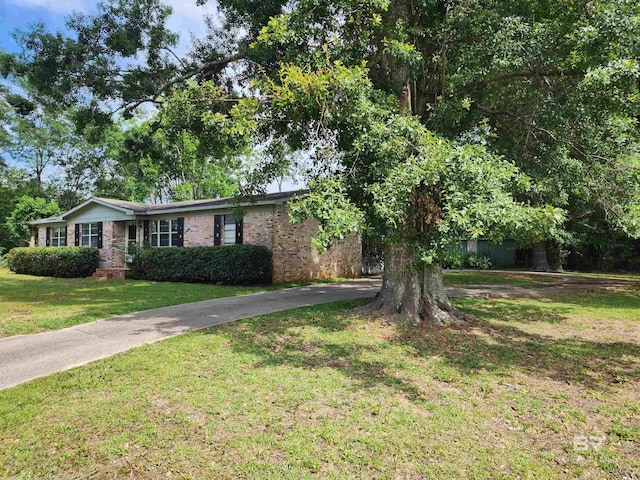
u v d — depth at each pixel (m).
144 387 4.38
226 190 32.78
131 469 2.95
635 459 3.14
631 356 5.73
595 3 6.36
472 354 5.71
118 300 10.34
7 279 16.92
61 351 5.73
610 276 18.22
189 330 6.88
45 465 2.99
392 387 4.46
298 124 6.71
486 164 4.89
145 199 37.81
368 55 7.62
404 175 4.70
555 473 2.94
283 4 7.96
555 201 7.70
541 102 7.48
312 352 5.67
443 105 7.11
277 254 13.99
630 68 5.29
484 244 24.61
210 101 7.06
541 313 8.80
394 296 7.62
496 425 3.65
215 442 3.28
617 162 7.22
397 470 2.94
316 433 3.42
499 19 6.73
